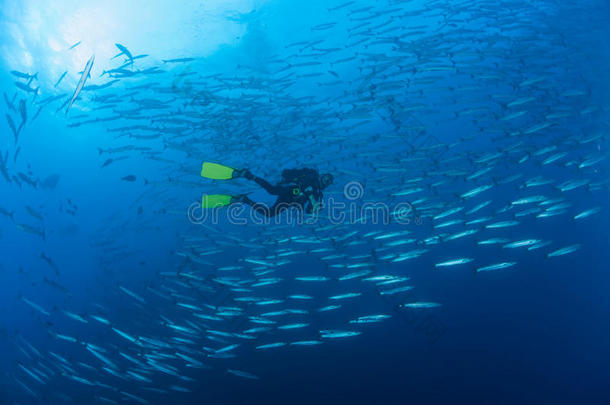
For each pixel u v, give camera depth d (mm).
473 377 6316
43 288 10234
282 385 6469
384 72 14102
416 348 6930
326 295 8141
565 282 7766
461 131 11469
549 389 6008
